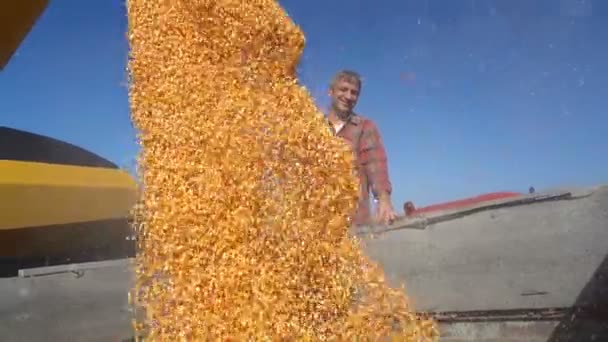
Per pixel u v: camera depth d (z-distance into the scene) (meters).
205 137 3.09
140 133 3.33
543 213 3.29
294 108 3.16
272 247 2.76
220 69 3.37
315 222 2.82
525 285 3.32
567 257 3.22
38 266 5.51
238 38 3.44
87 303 4.14
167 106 3.32
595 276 3.15
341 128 4.08
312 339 2.54
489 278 3.41
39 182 5.09
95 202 5.39
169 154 3.17
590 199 3.18
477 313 3.42
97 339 4.09
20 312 4.09
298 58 3.48
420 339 2.66
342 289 2.68
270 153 2.96
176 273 2.84
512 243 3.37
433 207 4.09
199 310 2.69
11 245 5.21
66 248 5.52
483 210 3.46
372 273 2.74
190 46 3.45
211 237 2.82
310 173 2.91
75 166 5.41
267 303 2.56
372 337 2.60
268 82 3.34
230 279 2.68
